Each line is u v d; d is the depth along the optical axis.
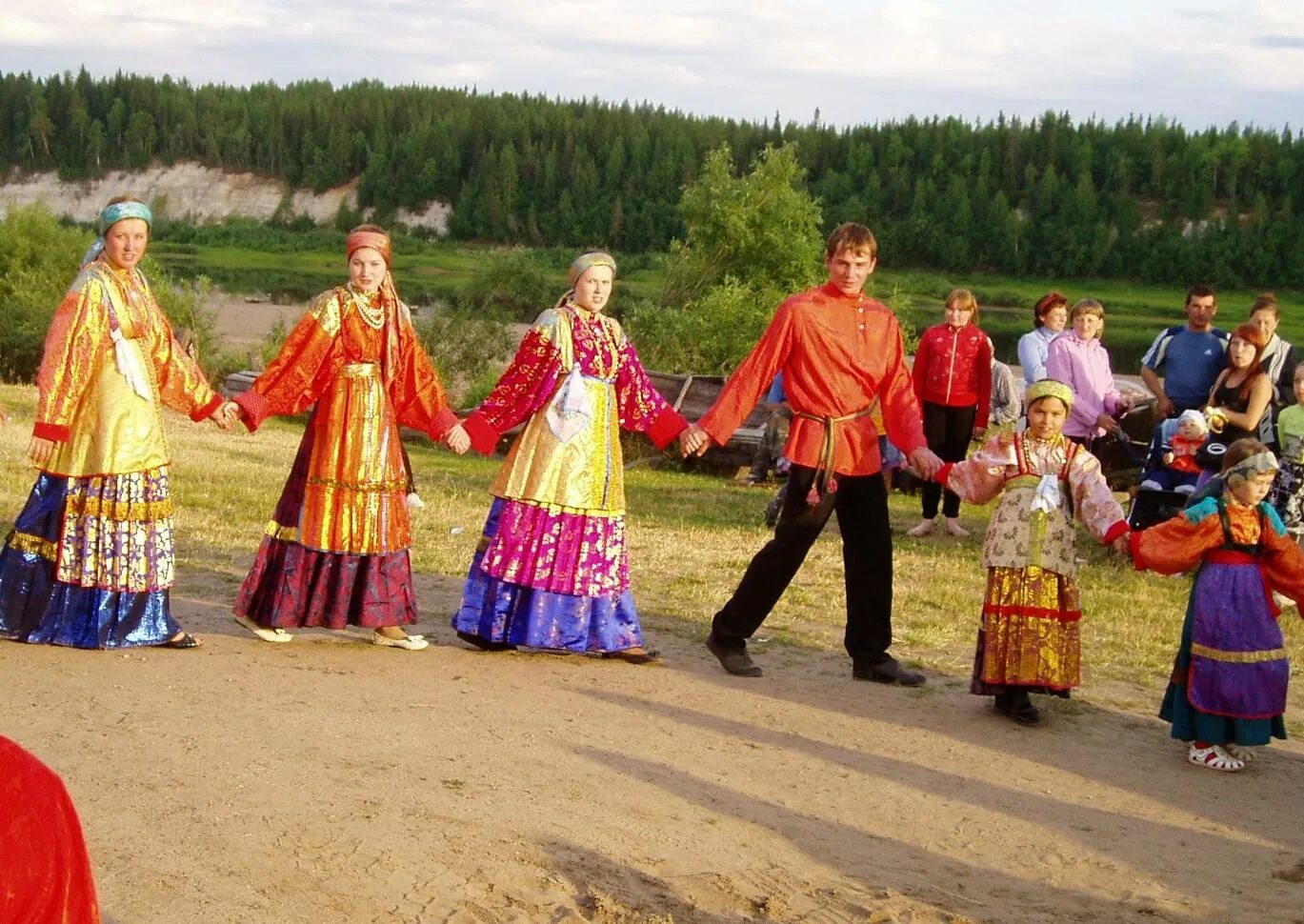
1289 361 11.05
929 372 11.57
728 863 4.57
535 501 6.93
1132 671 7.97
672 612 8.68
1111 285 94.50
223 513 11.09
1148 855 5.06
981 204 100.19
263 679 6.14
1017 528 6.53
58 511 6.40
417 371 6.92
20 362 30.39
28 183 135.62
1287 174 107.62
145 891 3.90
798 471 7.03
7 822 2.06
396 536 6.89
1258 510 6.23
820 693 6.92
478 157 122.00
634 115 123.00
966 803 5.44
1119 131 113.44
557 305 7.10
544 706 6.14
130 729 5.24
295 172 132.88
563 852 4.48
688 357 26.97
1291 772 6.21
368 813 4.59
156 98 139.50
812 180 112.44
